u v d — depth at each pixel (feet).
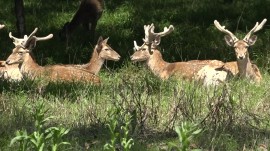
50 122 39.60
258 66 57.98
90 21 73.10
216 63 52.47
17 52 53.52
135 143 34.60
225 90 39.65
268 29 70.90
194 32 71.36
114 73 54.39
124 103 40.60
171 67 54.44
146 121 38.55
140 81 47.34
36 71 53.16
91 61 57.62
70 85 48.96
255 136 36.01
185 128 27.30
